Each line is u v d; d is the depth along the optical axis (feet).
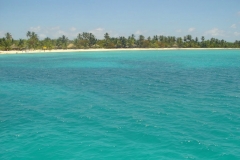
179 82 143.33
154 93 113.29
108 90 121.70
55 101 100.73
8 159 53.06
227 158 52.01
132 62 292.20
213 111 83.51
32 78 166.61
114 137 63.36
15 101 101.55
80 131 67.77
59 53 508.53
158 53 522.88
